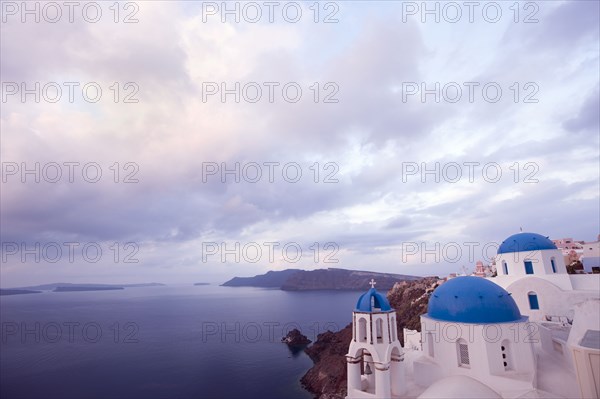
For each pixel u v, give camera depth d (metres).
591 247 60.50
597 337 19.23
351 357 26.17
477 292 26.70
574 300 35.44
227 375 83.00
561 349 27.55
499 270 43.50
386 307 26.39
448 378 20.08
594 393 18.17
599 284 36.62
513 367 24.36
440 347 26.38
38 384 77.19
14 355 103.81
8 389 74.25
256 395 70.06
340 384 64.12
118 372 85.62
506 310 25.88
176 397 69.06
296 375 82.69
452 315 26.31
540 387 23.53
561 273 39.22
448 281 29.38
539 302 37.25
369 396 24.33
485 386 19.02
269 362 94.50
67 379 80.56
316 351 99.44
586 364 18.69
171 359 98.06
